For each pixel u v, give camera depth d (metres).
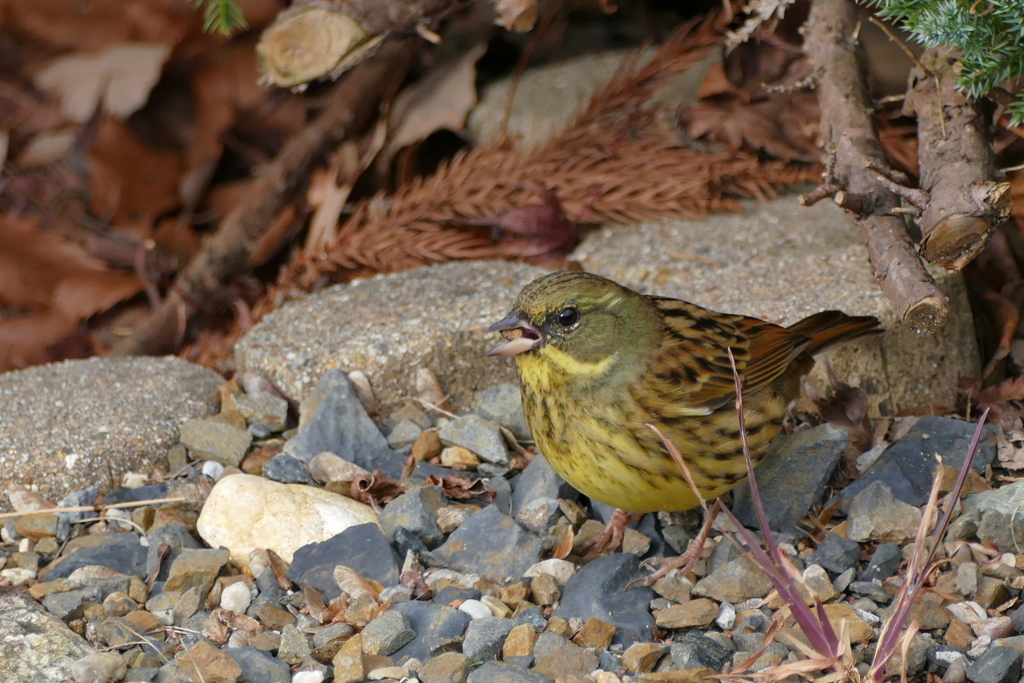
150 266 11.45
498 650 6.69
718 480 7.21
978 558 7.14
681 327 7.49
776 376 7.59
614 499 7.21
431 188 10.81
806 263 9.82
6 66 12.12
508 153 10.95
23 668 6.54
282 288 10.88
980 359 9.24
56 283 11.36
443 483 8.21
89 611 7.23
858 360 8.77
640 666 6.48
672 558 7.39
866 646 6.50
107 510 8.26
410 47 11.32
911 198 7.34
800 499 7.72
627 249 10.56
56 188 11.96
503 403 9.02
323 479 8.41
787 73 11.20
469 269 10.43
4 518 8.20
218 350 10.83
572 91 11.87
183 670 6.51
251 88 12.04
